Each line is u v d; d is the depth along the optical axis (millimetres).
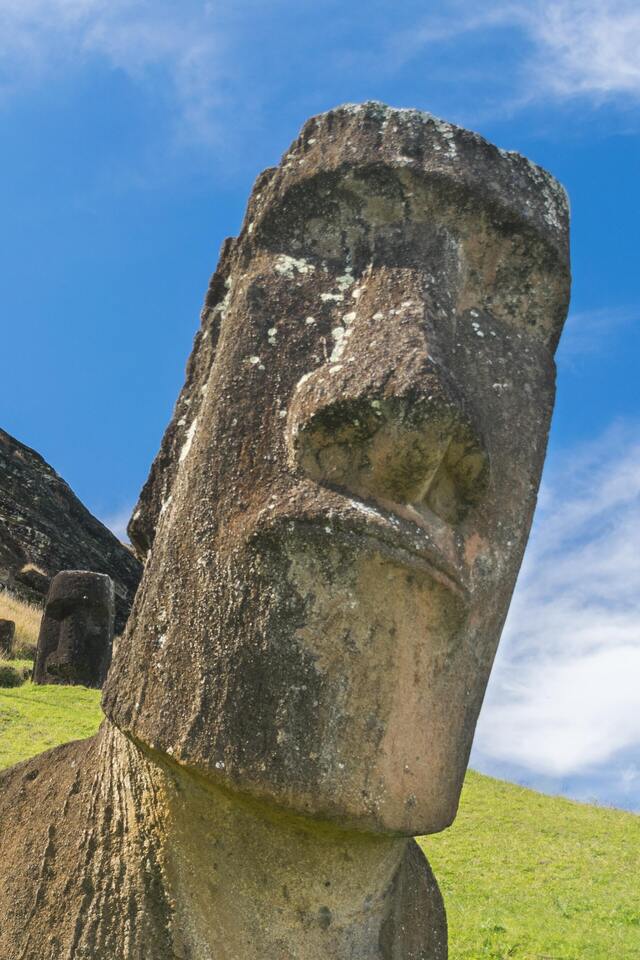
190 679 2922
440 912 3627
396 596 2895
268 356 3221
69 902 3078
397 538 2873
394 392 2906
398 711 2875
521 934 7078
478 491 3135
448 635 3016
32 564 27109
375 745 2826
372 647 2855
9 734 9969
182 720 2896
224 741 2818
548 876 8656
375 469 2949
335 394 2971
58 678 15391
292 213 3514
